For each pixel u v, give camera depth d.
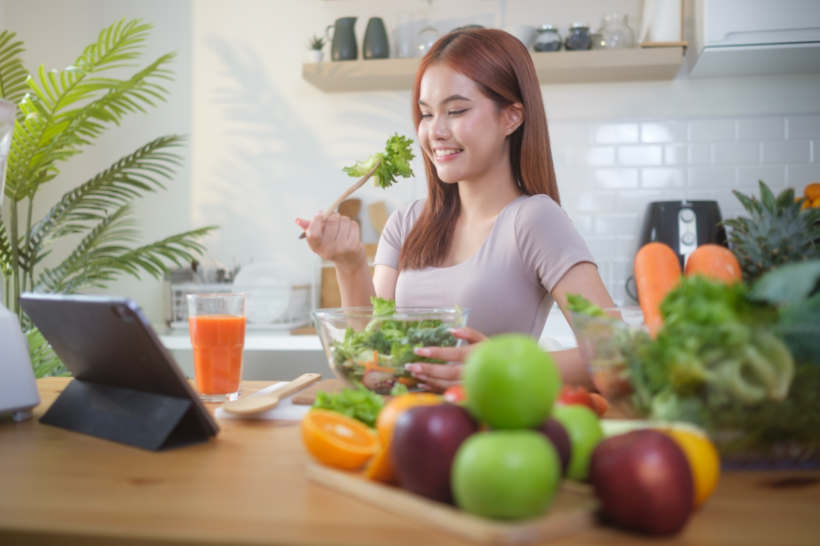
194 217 3.29
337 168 3.23
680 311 0.57
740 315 0.56
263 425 0.89
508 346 0.54
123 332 0.73
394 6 3.18
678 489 0.50
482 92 1.44
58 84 3.31
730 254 0.82
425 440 0.54
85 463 0.72
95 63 2.68
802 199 0.85
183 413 0.77
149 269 2.71
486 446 0.50
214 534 0.52
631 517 0.50
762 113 2.98
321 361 2.78
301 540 0.51
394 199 3.20
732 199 3.00
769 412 0.57
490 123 1.45
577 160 3.08
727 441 0.60
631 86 3.05
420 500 0.55
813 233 0.82
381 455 0.61
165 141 2.88
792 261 0.82
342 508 0.58
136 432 0.79
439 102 1.45
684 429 0.58
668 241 2.72
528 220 1.43
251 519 0.55
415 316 0.98
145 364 0.77
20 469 0.70
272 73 3.27
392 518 0.55
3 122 1.00
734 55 2.70
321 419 0.71
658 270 0.88
